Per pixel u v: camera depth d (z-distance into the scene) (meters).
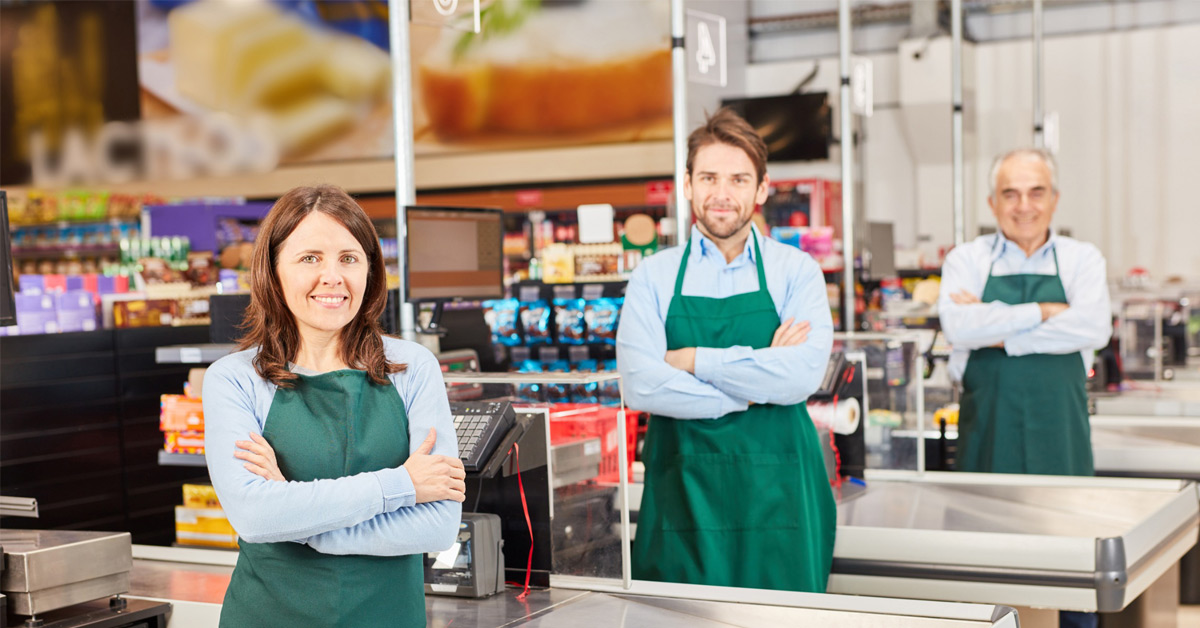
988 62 13.98
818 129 9.01
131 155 16.06
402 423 2.11
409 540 2.01
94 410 5.70
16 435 5.30
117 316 6.03
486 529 2.79
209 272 7.41
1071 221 13.73
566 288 5.83
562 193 15.26
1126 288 8.55
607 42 14.88
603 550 2.82
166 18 15.96
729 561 3.29
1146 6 13.24
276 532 1.93
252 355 2.12
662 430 3.38
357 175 16.12
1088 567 3.30
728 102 9.23
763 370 3.14
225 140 16.23
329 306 2.04
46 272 11.11
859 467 4.31
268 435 2.04
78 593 2.55
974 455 4.59
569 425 2.85
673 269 3.36
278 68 16.06
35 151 16.05
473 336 5.09
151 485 6.00
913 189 14.20
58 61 15.88
